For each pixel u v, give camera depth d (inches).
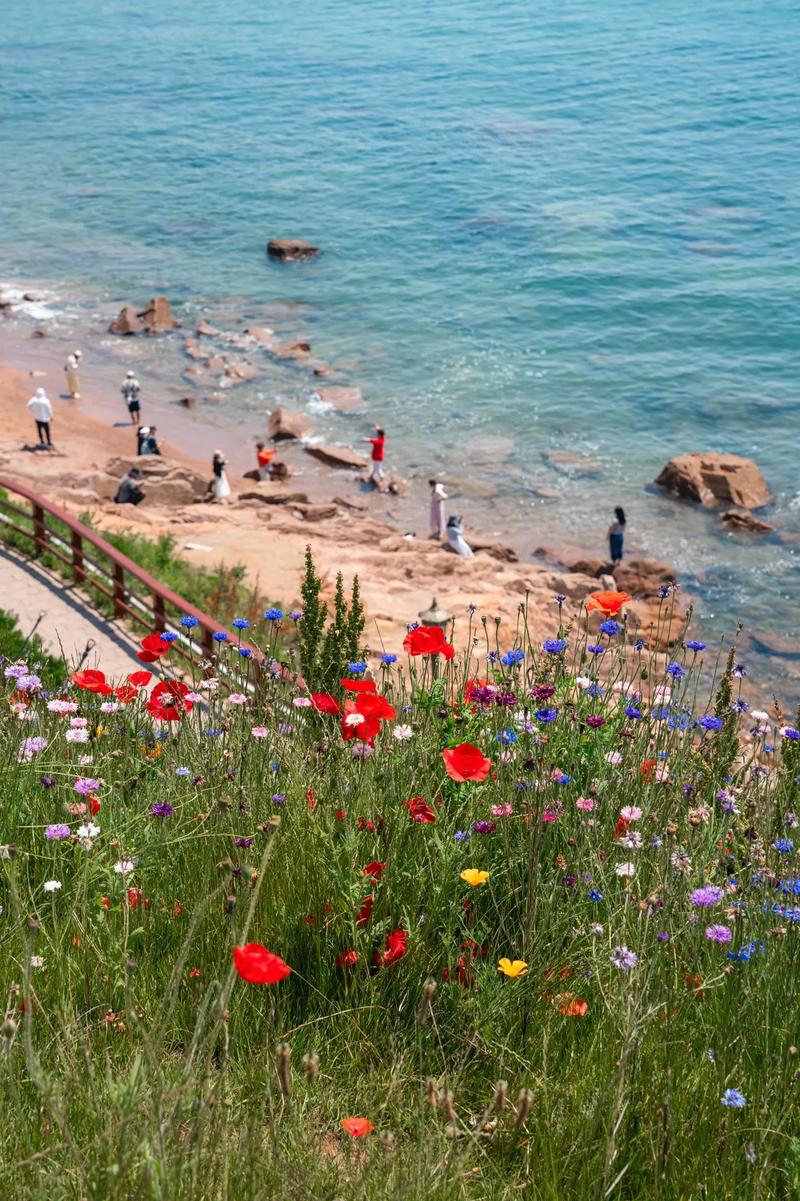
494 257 2012.8
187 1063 112.7
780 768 207.3
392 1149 118.6
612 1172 125.4
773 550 1082.7
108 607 583.2
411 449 1339.8
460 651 374.9
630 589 986.7
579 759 196.4
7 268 1971.0
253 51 4005.9
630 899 161.8
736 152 2608.3
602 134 2790.4
